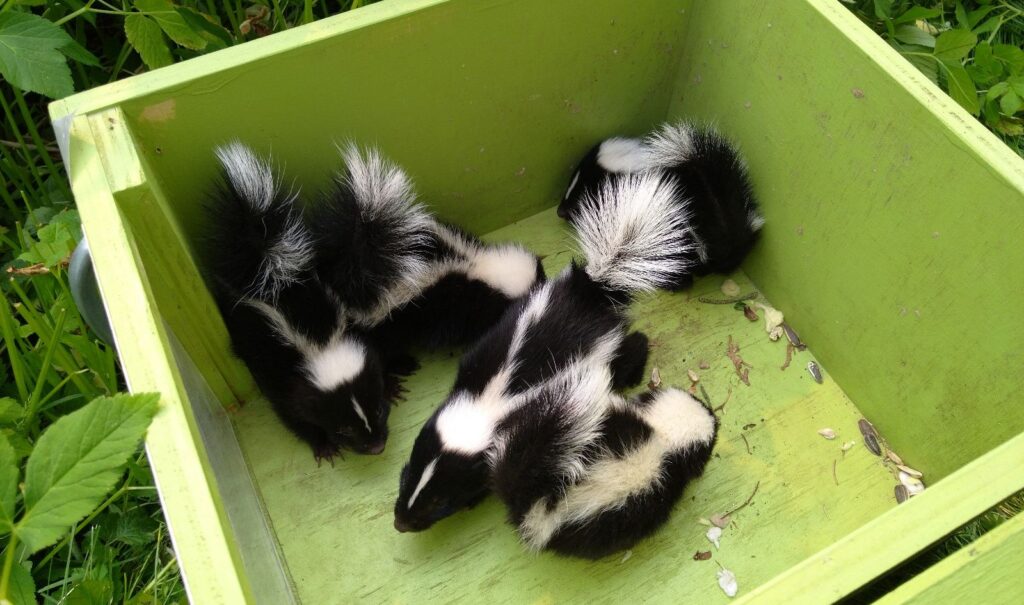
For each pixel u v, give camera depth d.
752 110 0.51
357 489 0.49
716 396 0.53
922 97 0.40
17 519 0.45
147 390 0.30
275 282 0.46
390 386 0.53
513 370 0.47
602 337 0.48
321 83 0.43
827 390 0.53
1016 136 0.66
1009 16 0.70
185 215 0.45
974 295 0.41
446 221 0.56
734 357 0.54
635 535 0.44
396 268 0.49
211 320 0.45
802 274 0.52
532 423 0.43
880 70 0.41
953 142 0.39
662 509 0.45
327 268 0.49
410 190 0.52
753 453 0.50
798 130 0.48
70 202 0.58
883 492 0.49
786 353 0.54
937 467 0.47
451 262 0.52
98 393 0.50
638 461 0.44
